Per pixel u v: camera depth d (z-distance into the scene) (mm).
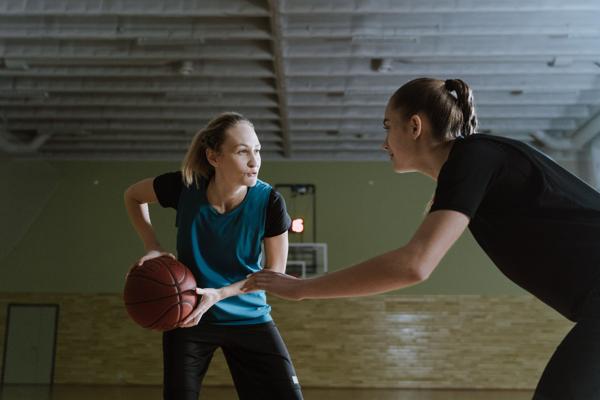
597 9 6645
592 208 1393
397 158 1570
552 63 8039
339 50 7773
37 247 11633
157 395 9758
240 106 9742
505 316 11156
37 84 8984
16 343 11414
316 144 11297
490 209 1438
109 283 11594
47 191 11766
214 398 9219
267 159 11836
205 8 6879
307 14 7102
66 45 7980
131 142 11430
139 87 8945
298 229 10625
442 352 11055
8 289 11523
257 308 2418
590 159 10492
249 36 7387
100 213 11812
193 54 7914
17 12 6965
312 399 9141
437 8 6719
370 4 6723
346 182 11766
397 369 11008
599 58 7930
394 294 11250
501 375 10961
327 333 11125
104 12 6918
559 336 11047
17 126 10445
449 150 1504
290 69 8273
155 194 2504
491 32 7211
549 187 1385
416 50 7750
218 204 2359
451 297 11242
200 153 2352
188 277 2244
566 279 1395
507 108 9773
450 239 1290
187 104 9484
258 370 2410
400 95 1526
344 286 1373
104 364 11336
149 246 2502
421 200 11672
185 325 2217
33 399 9141
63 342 11422
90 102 9453
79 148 11547
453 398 9500
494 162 1374
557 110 9766
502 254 1489
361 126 10336
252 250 2404
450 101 1502
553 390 1295
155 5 6898
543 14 7078
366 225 11625
